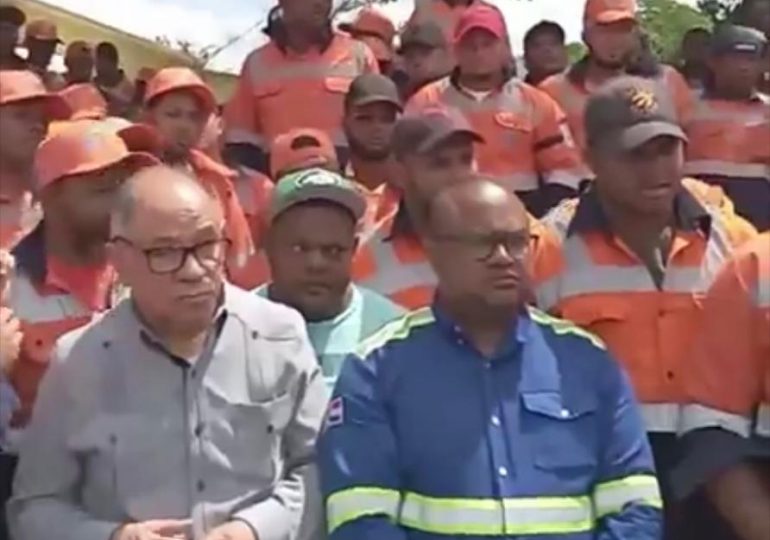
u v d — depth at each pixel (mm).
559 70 9227
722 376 4293
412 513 3877
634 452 3965
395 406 3908
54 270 4750
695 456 4316
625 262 4797
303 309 4664
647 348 4750
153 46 11891
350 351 4551
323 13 7871
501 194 3916
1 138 5449
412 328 3980
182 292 3896
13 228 5398
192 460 4000
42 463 4078
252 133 7945
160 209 3879
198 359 4031
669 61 11125
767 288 4234
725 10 12766
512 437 3877
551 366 3949
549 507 3859
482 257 3859
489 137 7234
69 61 10469
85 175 4660
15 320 4648
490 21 7273
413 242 5254
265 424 4066
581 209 4867
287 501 4062
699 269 4793
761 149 7957
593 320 4773
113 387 4020
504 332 3947
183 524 3965
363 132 6500
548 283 4840
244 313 4113
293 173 5004
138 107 9516
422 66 8312
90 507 4047
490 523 3824
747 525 4238
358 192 4766
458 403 3889
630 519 3908
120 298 4477
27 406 4676
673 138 4605
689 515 4438
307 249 4637
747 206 7906
